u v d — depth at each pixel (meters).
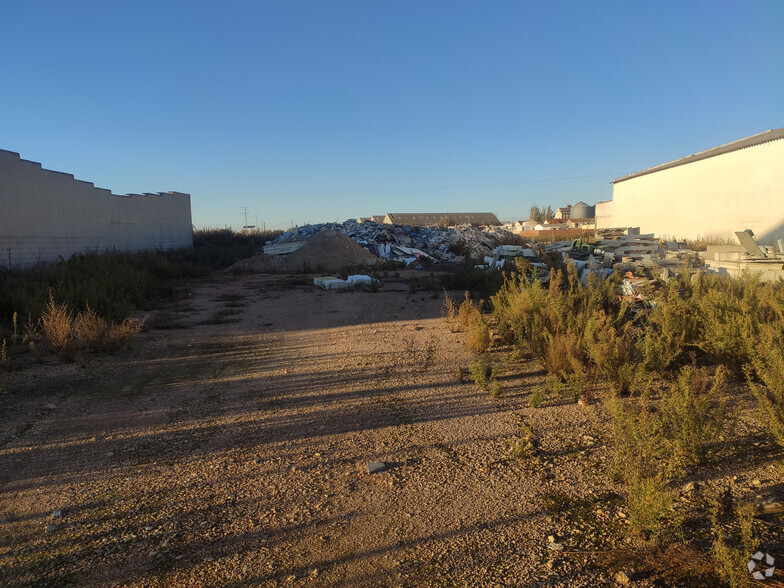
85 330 8.74
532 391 6.04
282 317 12.63
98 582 2.85
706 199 34.75
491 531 3.30
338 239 30.81
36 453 4.66
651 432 3.91
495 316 9.55
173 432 5.14
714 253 14.67
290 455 4.54
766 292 7.07
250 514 3.57
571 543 3.13
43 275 15.34
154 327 11.11
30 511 3.66
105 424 5.37
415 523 3.42
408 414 5.50
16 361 7.65
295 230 39.34
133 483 4.06
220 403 6.03
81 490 3.96
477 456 4.43
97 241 26.00
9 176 18.50
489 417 5.32
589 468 4.13
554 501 3.65
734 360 5.89
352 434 5.00
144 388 6.67
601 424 4.97
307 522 3.45
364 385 6.59
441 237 38.81
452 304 11.24
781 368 4.21
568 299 7.95
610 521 3.36
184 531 3.36
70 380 7.00
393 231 39.50
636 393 5.68
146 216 32.88
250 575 2.89
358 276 19.38
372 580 2.83
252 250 36.84
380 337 9.74
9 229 18.47
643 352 6.02
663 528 3.20
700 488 3.69
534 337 7.00
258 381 6.96
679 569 2.80
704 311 6.57
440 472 4.16
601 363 5.73
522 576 2.83
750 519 3.12
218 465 4.36
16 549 3.20
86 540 3.28
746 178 30.91
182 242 39.16
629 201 45.59
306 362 7.98
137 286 15.41
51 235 21.44
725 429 4.65
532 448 4.54
